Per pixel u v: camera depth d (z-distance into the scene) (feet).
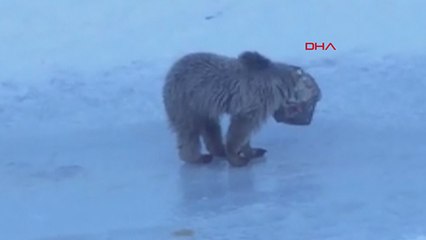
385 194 37.76
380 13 67.41
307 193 38.45
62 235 35.76
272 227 34.96
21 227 36.91
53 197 40.27
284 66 42.01
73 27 69.87
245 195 38.78
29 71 62.03
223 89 41.32
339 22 66.64
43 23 70.54
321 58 60.18
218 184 40.45
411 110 50.29
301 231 34.32
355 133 46.65
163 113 53.36
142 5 72.33
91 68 61.82
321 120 49.06
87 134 50.49
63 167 44.47
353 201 37.17
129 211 37.91
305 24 66.90
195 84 41.91
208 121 42.88
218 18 69.41
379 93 53.11
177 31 67.82
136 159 45.06
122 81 58.95
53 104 56.24
